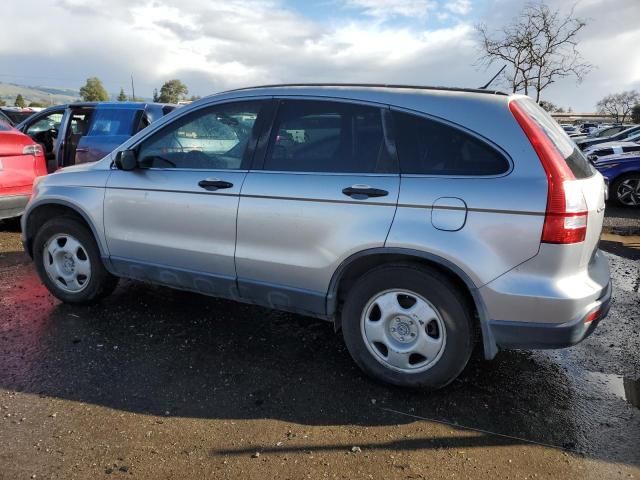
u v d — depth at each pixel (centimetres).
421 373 310
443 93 310
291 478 244
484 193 281
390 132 311
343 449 266
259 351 370
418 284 300
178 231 372
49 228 432
